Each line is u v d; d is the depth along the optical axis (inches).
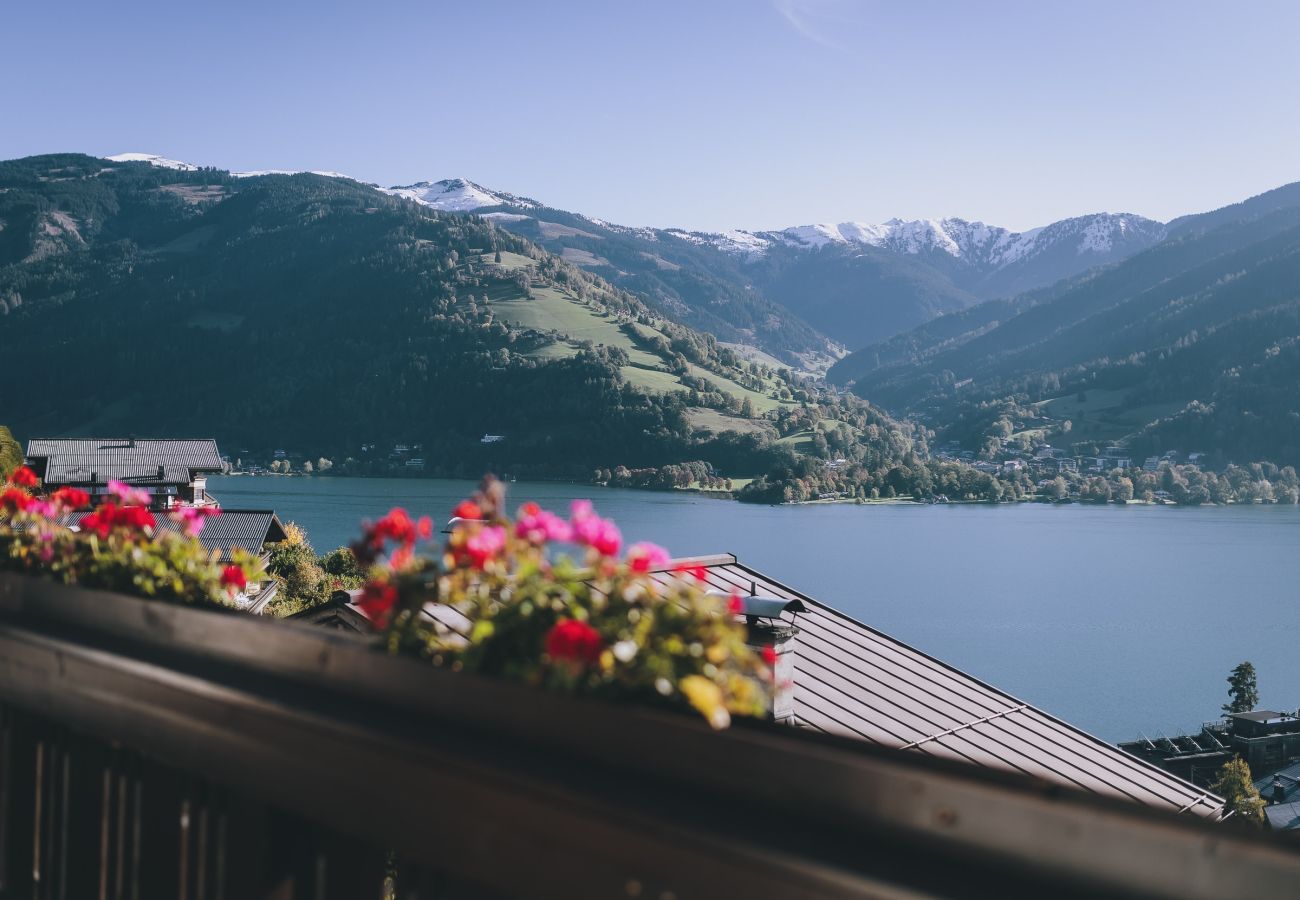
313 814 82.1
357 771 78.3
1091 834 51.3
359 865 88.6
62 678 107.6
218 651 97.2
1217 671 3289.9
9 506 134.6
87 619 112.5
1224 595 4392.2
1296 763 2701.8
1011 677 3125.0
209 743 91.1
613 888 64.4
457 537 88.9
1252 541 5989.2
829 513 6545.3
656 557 88.4
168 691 94.6
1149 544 5767.7
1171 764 2605.8
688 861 60.3
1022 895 52.4
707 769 64.9
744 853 57.7
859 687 387.5
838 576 4308.6
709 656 76.9
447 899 80.5
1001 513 7214.6
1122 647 3538.4
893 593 4099.4
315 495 5920.3
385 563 92.1
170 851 101.0
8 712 126.0
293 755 83.0
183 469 2186.3
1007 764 360.2
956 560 4923.7
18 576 122.5
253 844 88.8
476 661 82.0
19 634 112.7
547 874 67.7
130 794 108.2
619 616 80.1
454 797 72.2
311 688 88.7
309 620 383.9
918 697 393.1
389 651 87.2
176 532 128.6
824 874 54.7
